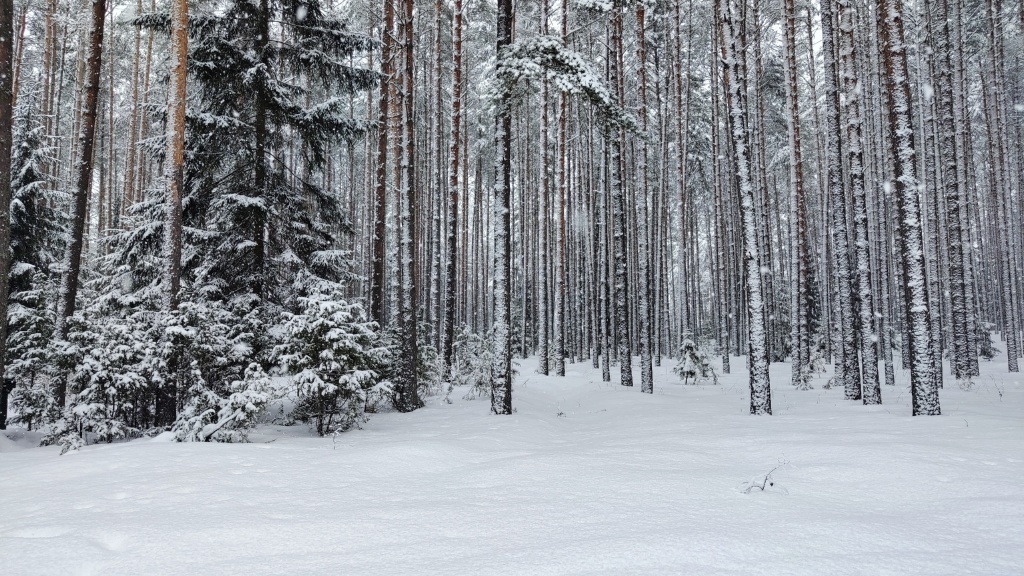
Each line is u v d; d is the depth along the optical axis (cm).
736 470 561
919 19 2159
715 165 2938
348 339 1005
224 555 328
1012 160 3186
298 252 1467
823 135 2606
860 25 2144
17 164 1509
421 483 532
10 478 591
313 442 871
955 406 1153
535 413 1275
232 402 870
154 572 303
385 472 592
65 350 997
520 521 388
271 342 1201
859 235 1329
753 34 2442
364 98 3291
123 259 1302
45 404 1070
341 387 974
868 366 1291
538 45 1158
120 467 632
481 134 3512
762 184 2423
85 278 1891
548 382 2075
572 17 2317
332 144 1630
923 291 1002
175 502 455
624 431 923
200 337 1013
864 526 367
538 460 614
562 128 2345
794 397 1589
